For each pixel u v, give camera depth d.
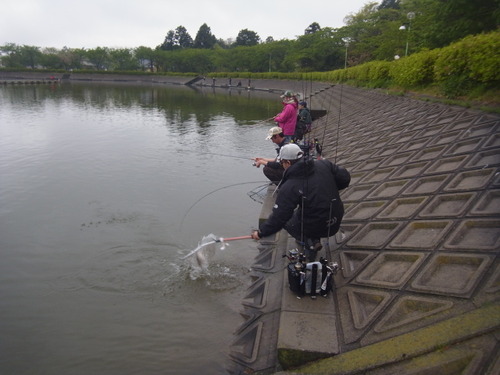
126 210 6.66
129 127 15.99
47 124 16.30
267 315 3.45
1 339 3.51
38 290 4.29
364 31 40.59
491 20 9.88
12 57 77.88
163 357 3.23
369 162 6.89
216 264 4.75
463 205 3.87
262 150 11.70
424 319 2.61
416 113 8.39
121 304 4.02
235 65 67.38
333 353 2.63
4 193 7.44
